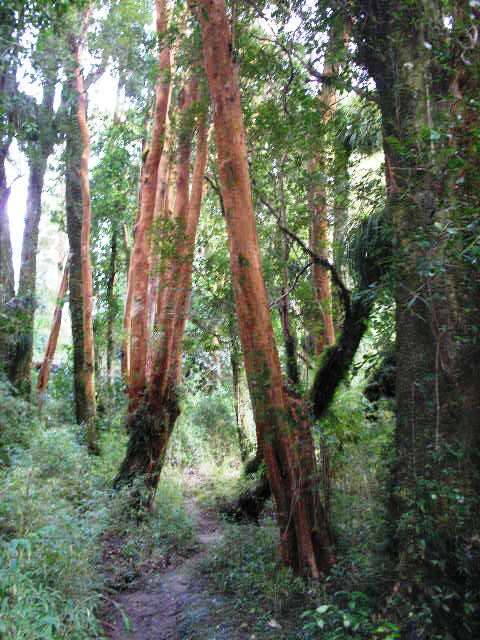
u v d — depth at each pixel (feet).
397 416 18.78
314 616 15.99
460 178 14.79
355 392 28.96
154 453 35.94
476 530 15.84
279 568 22.13
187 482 51.55
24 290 54.90
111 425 53.11
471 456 16.65
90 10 43.68
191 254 36.58
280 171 30.81
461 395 16.83
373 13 21.52
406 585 16.55
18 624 13.47
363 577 19.11
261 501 35.68
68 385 64.39
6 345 49.55
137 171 64.85
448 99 15.26
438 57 16.71
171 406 37.06
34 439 35.70
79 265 53.88
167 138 40.73
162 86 39.60
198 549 30.12
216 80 22.22
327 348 29.09
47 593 16.03
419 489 16.58
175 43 36.91
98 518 25.16
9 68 36.47
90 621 17.26
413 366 17.98
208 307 44.42
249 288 21.61
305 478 21.66
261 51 28.35
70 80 47.57
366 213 30.48
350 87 23.48
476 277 16.97
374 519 20.51
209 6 22.35
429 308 17.04
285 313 30.58
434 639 15.17
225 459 62.80
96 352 67.62
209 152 40.29
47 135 52.39
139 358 39.04
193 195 36.32
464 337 16.81
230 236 21.93
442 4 17.29
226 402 69.21
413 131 16.69
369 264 26.73
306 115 28.32
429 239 15.17
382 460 22.47
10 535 18.74
